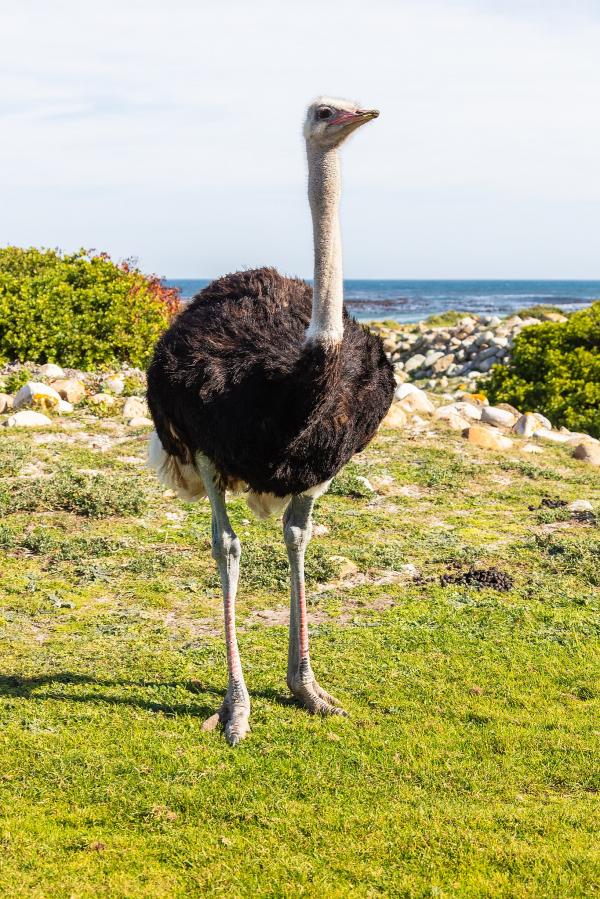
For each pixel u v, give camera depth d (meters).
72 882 3.40
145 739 4.48
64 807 3.90
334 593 6.79
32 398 11.16
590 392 14.19
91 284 13.54
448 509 8.81
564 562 7.43
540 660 5.66
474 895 3.39
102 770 4.16
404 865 3.57
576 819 3.91
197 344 4.51
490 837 3.75
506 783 4.25
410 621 6.23
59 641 5.75
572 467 10.46
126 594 6.61
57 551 7.28
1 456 9.24
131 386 12.26
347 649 5.76
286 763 4.30
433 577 7.12
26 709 4.73
